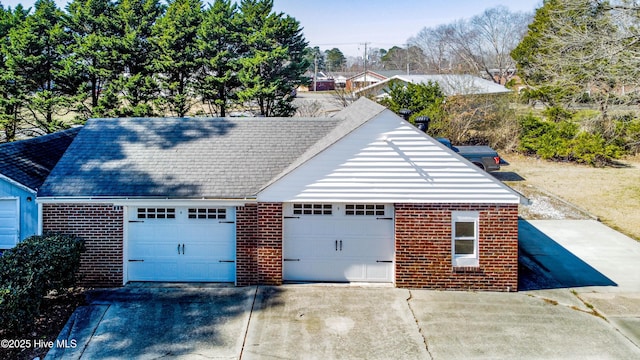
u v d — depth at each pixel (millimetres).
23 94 27688
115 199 11258
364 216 11586
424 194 11062
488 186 10984
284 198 11211
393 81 35969
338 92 38625
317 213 11609
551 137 28797
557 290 11359
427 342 8969
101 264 11523
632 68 18922
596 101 23828
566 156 28656
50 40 27828
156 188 11453
